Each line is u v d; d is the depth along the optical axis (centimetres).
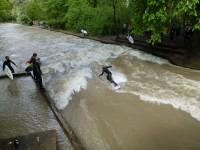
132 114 1129
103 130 1023
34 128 1009
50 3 3916
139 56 1942
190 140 947
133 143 941
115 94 1320
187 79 1460
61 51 2266
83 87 1420
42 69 1741
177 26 2444
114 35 2897
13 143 834
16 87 1438
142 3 1831
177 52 1873
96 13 2972
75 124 1069
